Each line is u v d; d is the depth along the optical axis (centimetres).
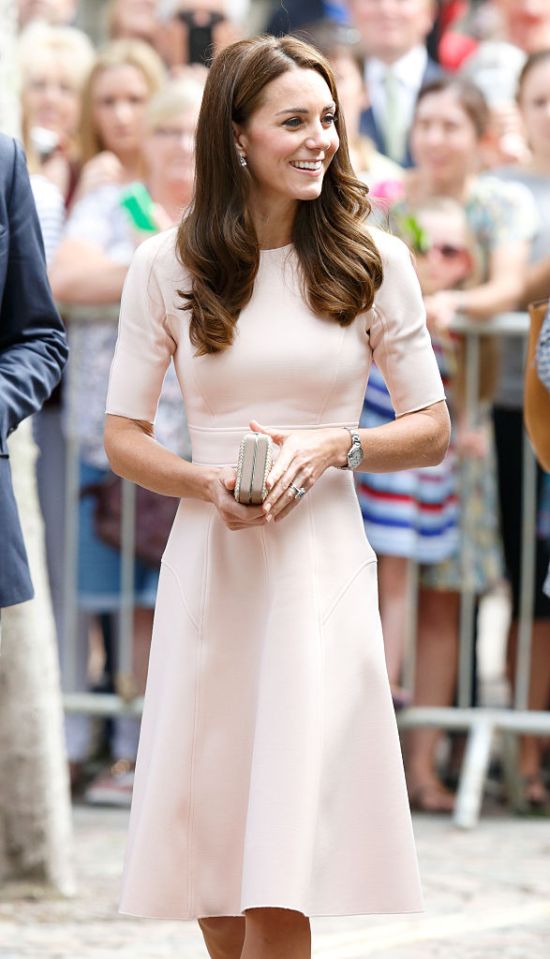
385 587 1691
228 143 934
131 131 1870
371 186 1733
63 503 1805
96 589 1767
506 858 1533
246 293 942
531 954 1240
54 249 1608
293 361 938
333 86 940
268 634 931
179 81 1758
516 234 1727
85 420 1733
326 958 1238
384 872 930
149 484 973
